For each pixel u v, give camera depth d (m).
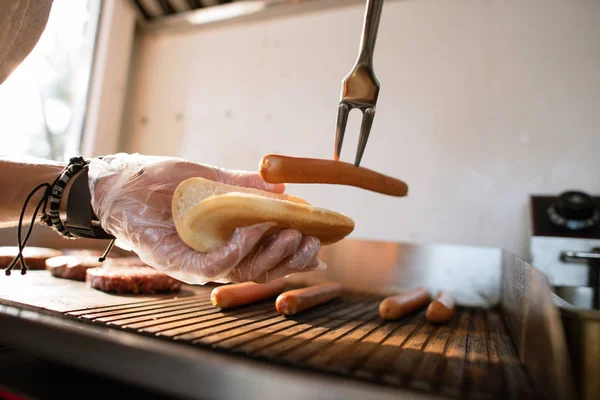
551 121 1.56
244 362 0.46
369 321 0.95
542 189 1.54
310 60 2.00
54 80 2.00
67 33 2.05
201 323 0.76
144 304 0.91
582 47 1.55
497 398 0.47
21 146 1.84
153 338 0.61
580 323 0.48
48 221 0.78
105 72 2.10
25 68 1.82
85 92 2.10
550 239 1.34
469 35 1.71
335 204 1.84
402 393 0.40
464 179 1.65
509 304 0.94
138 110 2.37
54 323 0.54
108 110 2.13
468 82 1.69
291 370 0.45
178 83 2.29
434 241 1.66
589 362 0.46
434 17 1.77
